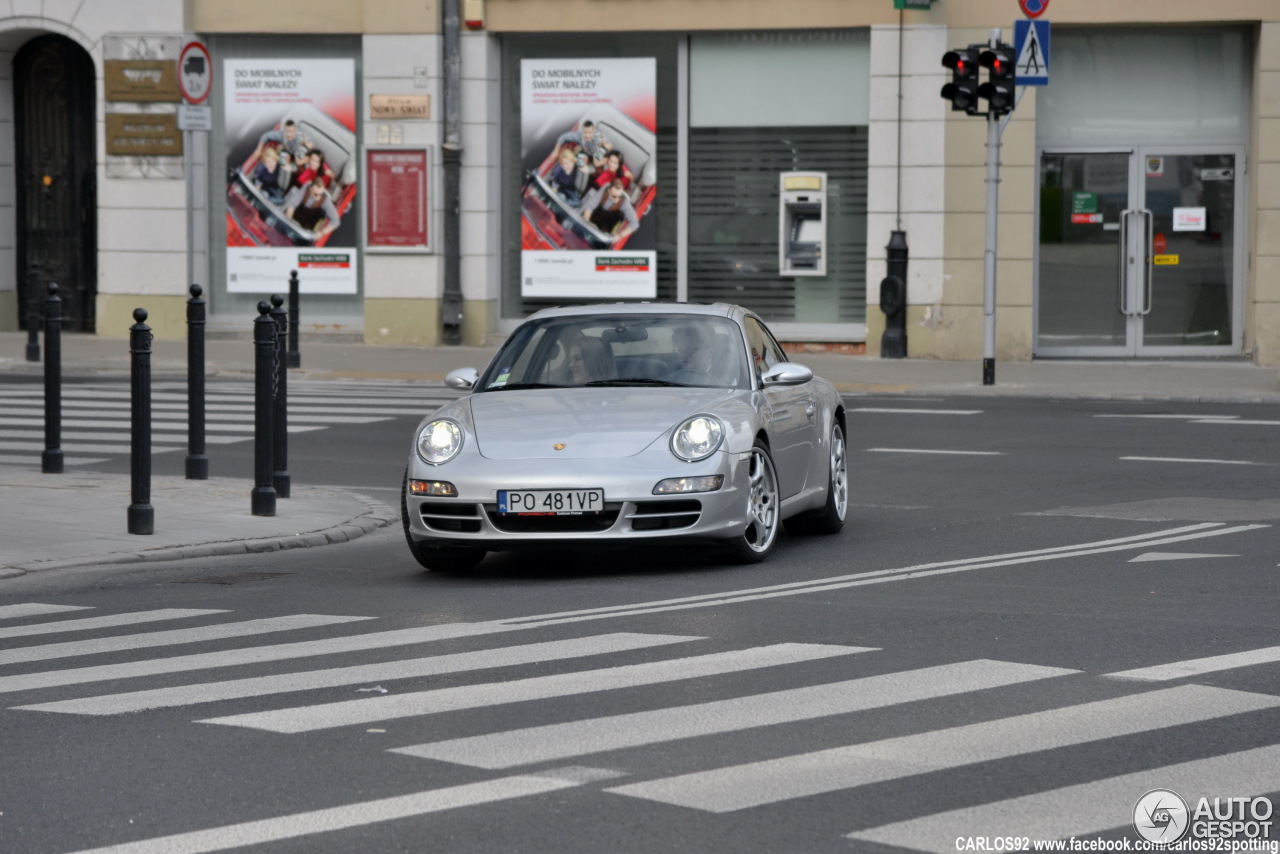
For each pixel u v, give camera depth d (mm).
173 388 72125
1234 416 61031
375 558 35500
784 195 85125
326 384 74312
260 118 90125
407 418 62125
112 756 18875
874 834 15695
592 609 28109
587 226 87688
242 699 21641
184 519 39688
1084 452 51062
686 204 86625
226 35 90000
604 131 87000
